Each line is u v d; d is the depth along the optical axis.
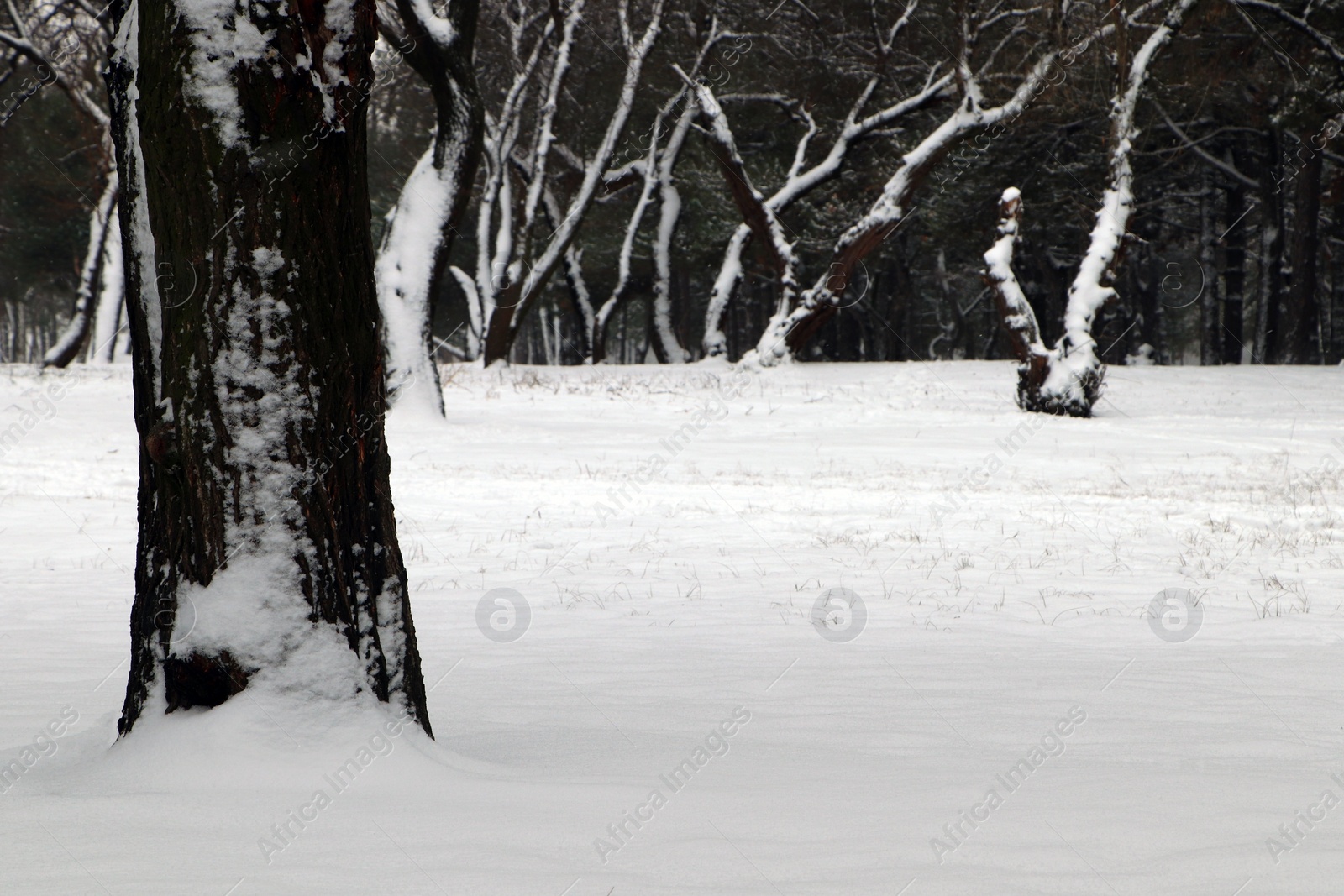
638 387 49.25
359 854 4.47
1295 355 60.16
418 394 38.47
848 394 46.91
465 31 39.84
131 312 6.67
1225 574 15.98
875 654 10.73
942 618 12.78
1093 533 20.05
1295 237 60.31
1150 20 48.56
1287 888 4.14
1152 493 25.78
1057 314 71.94
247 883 4.10
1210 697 8.79
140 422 6.59
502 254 62.44
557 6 57.19
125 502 23.70
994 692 9.00
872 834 4.84
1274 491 25.88
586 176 58.00
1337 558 17.39
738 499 24.55
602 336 71.94
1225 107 57.94
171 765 5.76
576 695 8.94
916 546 18.72
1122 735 7.44
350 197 6.43
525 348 126.94
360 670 6.23
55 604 13.45
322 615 6.16
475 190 74.00
